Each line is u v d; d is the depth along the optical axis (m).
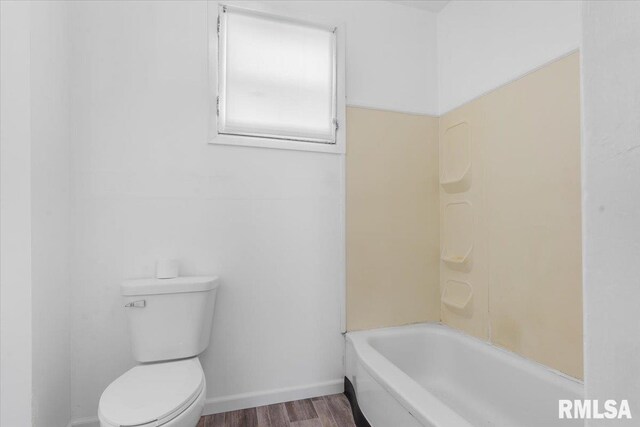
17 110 1.16
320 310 1.82
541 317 1.41
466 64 1.86
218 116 1.67
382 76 1.98
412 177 2.03
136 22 1.57
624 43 0.30
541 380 1.31
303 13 1.80
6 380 1.14
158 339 1.40
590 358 0.33
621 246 0.30
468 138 1.84
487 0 1.71
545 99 1.39
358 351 1.59
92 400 1.47
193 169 1.63
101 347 1.48
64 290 1.41
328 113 1.87
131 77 1.55
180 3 1.63
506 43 1.59
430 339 1.91
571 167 1.29
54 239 1.33
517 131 1.53
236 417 1.58
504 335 1.59
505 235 1.59
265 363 1.71
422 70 2.08
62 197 1.40
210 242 1.64
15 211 1.15
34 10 1.20
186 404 1.08
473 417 1.54
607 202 0.31
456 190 1.93
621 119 0.30
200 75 1.65
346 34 1.91
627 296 0.30
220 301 1.65
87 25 1.51
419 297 2.02
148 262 1.55
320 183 1.84
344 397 1.78
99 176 1.50
